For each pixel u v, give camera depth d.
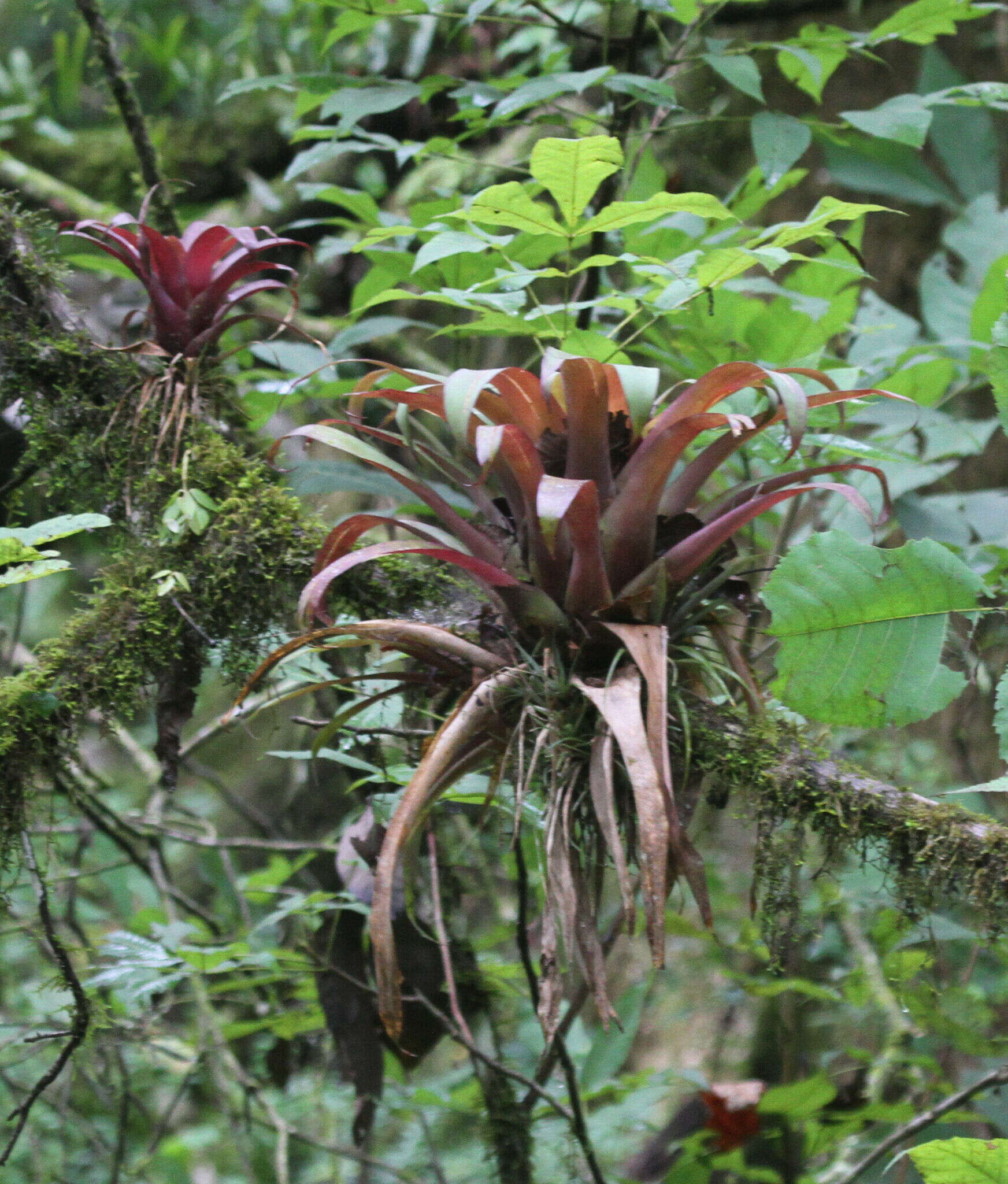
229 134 8.06
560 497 3.58
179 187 4.34
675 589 3.71
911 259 6.49
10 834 3.82
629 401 3.58
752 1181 4.39
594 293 4.19
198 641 3.87
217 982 4.43
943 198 5.01
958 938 3.91
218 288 3.94
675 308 3.83
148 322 3.98
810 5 6.14
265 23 8.68
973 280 4.36
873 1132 4.36
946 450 4.27
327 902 4.08
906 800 3.70
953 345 4.15
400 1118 4.50
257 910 5.38
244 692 3.74
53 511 4.00
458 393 3.59
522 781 3.66
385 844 3.68
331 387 4.15
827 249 4.18
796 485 4.00
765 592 3.70
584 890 3.70
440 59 6.82
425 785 3.69
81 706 3.83
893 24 4.07
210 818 7.19
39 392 3.95
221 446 3.91
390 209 6.80
